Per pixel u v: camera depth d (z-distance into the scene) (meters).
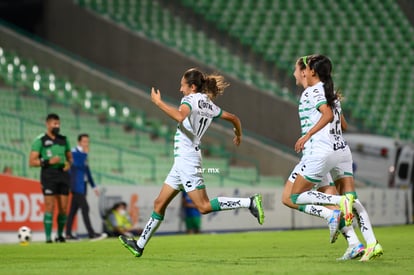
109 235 47.09
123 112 71.94
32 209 43.94
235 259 25.27
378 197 61.91
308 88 22.17
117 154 63.22
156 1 85.62
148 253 29.36
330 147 21.97
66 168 39.91
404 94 84.88
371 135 74.94
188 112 22.70
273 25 87.12
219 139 73.06
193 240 40.16
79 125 65.75
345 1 92.50
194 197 23.33
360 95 83.50
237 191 54.19
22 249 33.44
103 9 82.25
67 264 23.86
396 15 92.75
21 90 66.31
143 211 49.38
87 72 74.44
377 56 87.19
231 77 74.88
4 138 58.28
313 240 39.34
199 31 84.12
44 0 80.50
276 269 20.72
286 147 74.25
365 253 22.48
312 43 86.00
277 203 56.84
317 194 22.03
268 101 74.75
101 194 47.12
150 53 76.62
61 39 79.44
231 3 88.19
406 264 21.98
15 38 73.88
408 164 73.81
